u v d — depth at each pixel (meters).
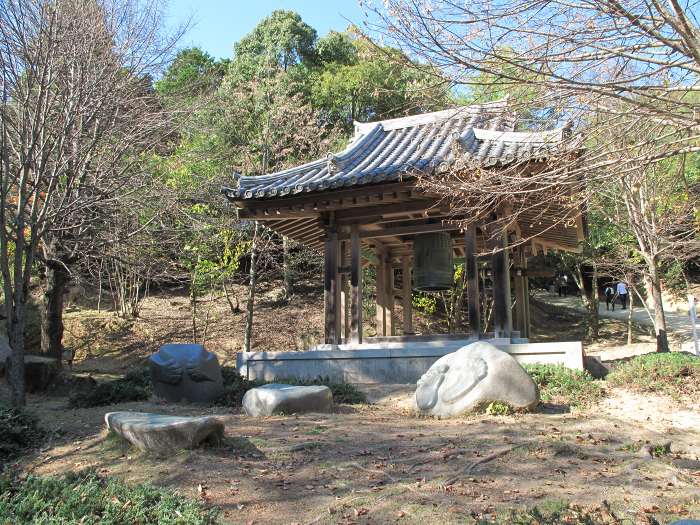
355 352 11.55
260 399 8.88
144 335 22.20
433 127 13.57
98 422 8.54
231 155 21.69
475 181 6.53
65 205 11.95
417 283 12.07
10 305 8.88
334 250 12.33
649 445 6.80
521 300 14.00
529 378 8.57
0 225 8.86
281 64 29.19
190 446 6.53
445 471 6.04
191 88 17.09
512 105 5.64
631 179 13.07
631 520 4.75
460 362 8.81
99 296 23.22
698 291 31.28
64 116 10.93
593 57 5.16
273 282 27.98
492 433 7.32
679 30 4.68
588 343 25.72
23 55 9.80
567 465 6.19
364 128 15.22
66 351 19.09
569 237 14.72
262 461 6.42
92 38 11.05
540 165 6.50
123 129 13.10
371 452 6.70
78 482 5.56
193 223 16.23
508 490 5.51
